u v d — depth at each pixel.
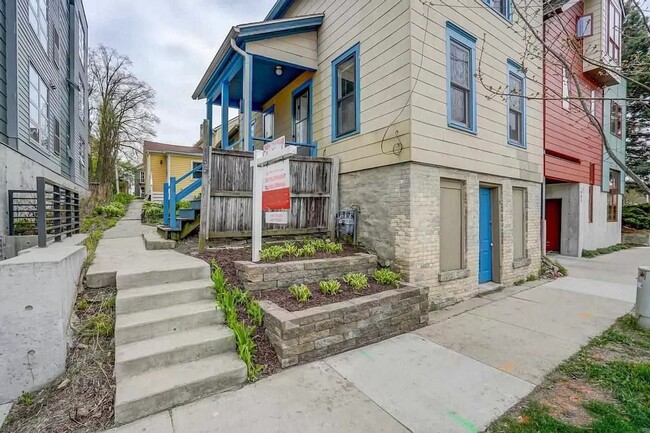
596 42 10.01
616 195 14.65
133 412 2.52
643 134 17.16
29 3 8.61
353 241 6.24
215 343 3.27
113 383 2.79
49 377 2.78
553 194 12.00
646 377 3.17
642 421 2.53
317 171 6.50
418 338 4.22
